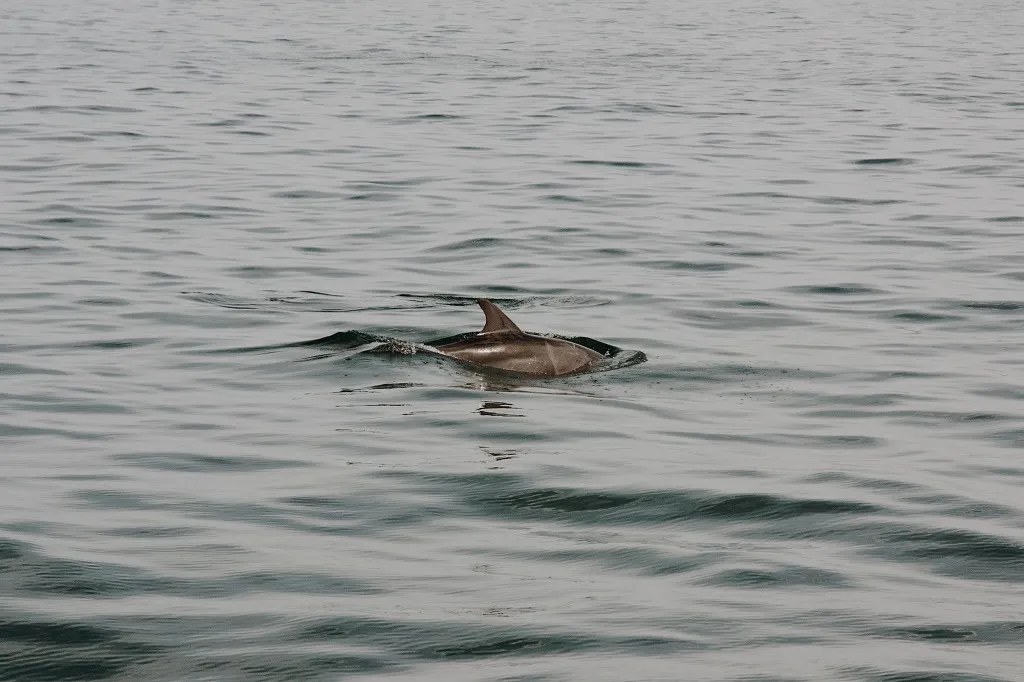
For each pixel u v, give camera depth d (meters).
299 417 28.88
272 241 50.00
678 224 53.97
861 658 17.42
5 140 72.19
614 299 41.25
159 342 35.47
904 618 18.75
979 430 28.39
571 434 27.72
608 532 22.22
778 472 25.41
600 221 54.19
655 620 18.58
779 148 74.69
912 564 20.86
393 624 18.36
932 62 123.25
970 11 189.50
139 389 31.08
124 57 114.00
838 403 30.38
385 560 20.80
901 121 85.69
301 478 24.84
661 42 138.88
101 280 42.94
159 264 45.66
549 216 55.09
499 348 32.97
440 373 32.31
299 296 41.38
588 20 163.25
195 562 20.58
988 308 40.28
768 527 22.47
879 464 26.00
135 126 78.19
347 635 18.02
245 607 18.91
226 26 146.00
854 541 21.84
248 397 30.44
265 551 21.11
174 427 28.14
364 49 125.88
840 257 47.91
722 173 66.50
